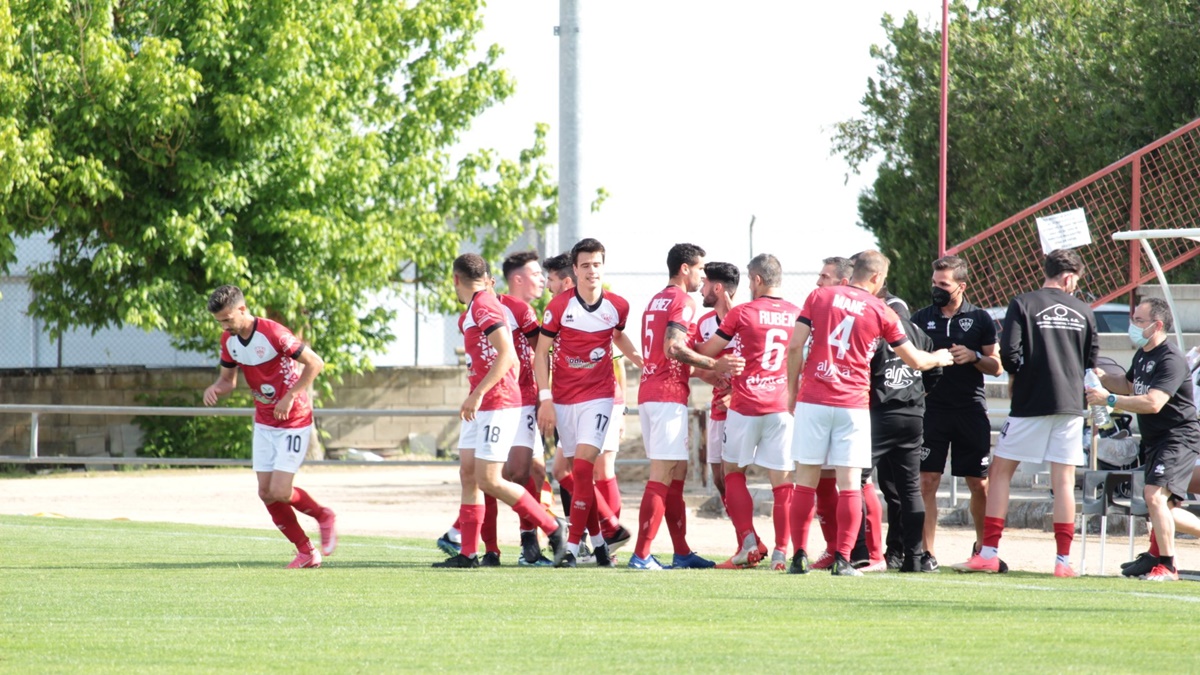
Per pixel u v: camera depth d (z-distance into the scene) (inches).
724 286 1379.2
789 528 1305.4
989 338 1352.1
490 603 991.6
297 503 1299.2
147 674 701.3
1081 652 770.2
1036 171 3740.2
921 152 4296.3
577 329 1293.1
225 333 1258.0
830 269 1369.3
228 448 3688.5
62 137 3218.5
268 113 3304.6
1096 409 1606.8
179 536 1696.6
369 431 4020.7
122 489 2832.2
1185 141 2417.6
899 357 1224.2
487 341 1247.5
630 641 810.2
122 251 3282.5
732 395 1315.2
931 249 4190.5
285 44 3250.5
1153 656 757.3
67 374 3725.4
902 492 1307.8
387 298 3927.2
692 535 1862.7
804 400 1222.9
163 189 3412.9
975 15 4512.8
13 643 805.2
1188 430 1267.2
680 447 1279.5
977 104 4133.9
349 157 3459.6
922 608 969.5
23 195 3208.7
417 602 997.2
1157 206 2351.1
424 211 3757.4
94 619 908.6
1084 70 3722.9
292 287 3390.7
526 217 4030.5
